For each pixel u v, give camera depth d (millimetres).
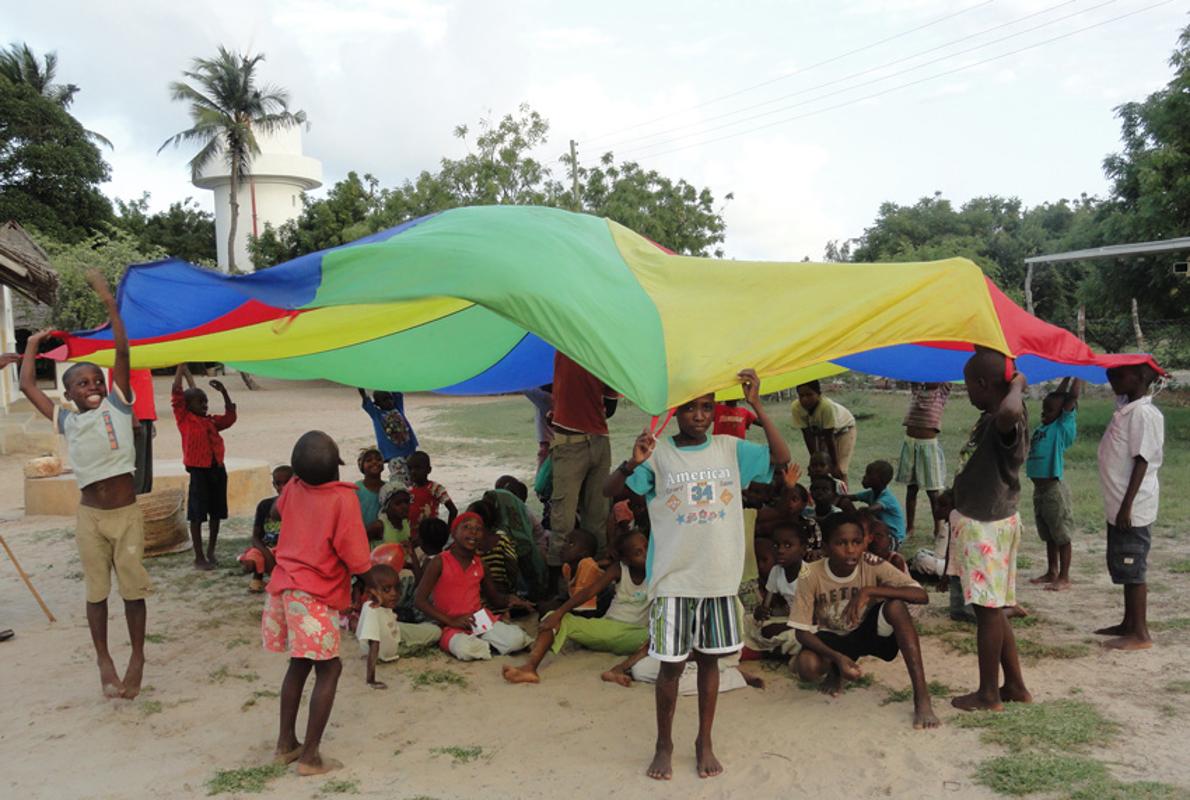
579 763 4164
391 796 3867
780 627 5477
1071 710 4473
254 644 6035
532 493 11969
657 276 5195
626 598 5641
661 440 4102
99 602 5043
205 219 54625
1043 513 6750
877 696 4836
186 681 5352
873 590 4594
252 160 42562
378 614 5379
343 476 14578
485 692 5129
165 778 4078
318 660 4098
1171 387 23953
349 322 6133
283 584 4121
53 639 6160
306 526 4152
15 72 40438
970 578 4508
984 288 4730
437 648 5883
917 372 7797
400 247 4621
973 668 5207
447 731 4582
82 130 39156
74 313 28469
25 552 8891
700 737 4000
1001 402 4477
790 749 4211
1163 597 6402
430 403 33812
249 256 44594
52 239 35125
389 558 6309
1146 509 5367
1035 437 6801
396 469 8312
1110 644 5438
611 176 32969
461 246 4684
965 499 4551
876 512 7102
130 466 5055
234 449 18250
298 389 40000
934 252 31703
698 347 4297
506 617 6391
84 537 4977
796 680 5156
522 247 4844
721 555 3902
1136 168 18078
